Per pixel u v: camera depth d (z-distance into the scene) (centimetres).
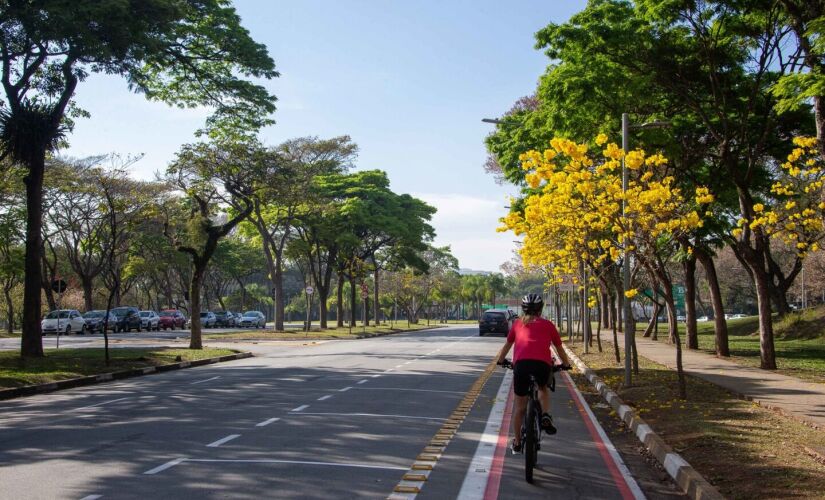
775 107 1352
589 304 2105
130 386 1769
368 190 5878
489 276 12825
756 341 3588
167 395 1520
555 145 1480
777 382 1620
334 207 5331
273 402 1380
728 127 1967
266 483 727
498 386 1678
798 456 823
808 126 2161
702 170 2420
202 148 3153
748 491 673
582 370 2167
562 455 905
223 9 2544
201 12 2509
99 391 1675
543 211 1767
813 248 1418
